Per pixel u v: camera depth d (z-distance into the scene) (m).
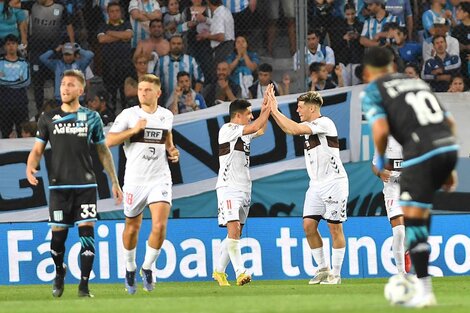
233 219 28.75
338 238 29.41
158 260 32.06
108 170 23.45
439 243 33.19
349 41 37.72
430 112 16.62
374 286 27.41
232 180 28.94
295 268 32.62
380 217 33.09
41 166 34.06
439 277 32.81
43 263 31.83
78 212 22.31
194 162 34.78
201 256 32.34
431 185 16.56
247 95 37.38
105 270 31.80
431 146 16.36
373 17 38.16
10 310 18.03
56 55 37.22
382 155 16.88
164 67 37.47
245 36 37.56
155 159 24.08
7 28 36.78
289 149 34.66
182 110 37.25
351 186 34.88
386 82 16.94
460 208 35.06
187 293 24.75
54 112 22.41
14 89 36.31
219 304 18.33
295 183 34.69
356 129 35.00
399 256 29.89
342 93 35.09
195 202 34.81
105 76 37.44
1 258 31.64
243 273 28.73
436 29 38.38
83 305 19.09
